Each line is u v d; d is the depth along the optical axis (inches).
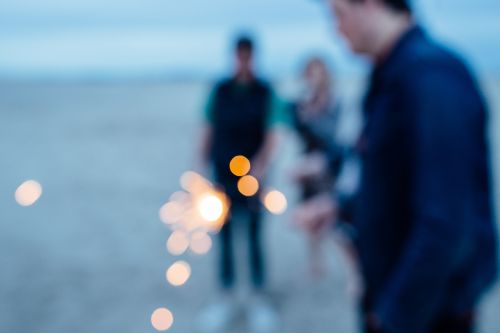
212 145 143.0
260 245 157.3
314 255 183.8
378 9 55.1
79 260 201.5
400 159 51.8
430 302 47.0
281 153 426.3
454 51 52.7
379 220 55.4
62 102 1073.5
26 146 479.5
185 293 171.3
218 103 137.6
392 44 55.3
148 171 369.1
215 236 226.5
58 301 165.5
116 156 427.5
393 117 51.6
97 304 163.6
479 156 51.0
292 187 313.7
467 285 53.3
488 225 52.5
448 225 44.8
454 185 45.7
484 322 145.3
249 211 145.8
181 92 1577.3
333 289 172.4
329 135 141.2
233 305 161.0
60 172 367.6
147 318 153.9
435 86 47.8
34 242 222.7
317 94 146.2
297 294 169.2
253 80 136.3
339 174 91.8
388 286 50.4
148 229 239.6
